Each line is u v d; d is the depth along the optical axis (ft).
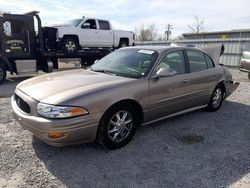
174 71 13.65
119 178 9.78
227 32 65.98
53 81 12.25
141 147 12.45
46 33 37.45
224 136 14.16
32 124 10.46
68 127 10.12
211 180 9.80
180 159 11.37
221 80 18.24
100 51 42.96
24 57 33.24
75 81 12.07
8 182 9.37
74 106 10.22
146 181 9.64
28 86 12.22
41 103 10.37
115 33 47.62
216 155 11.83
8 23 30.94
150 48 15.03
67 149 11.94
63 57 38.45
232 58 59.36
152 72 13.23
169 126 15.43
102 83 11.72
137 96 12.30
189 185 9.45
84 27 42.65
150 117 13.44
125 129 12.36
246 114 18.35
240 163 11.12
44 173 10.00
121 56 15.29
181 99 14.93
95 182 9.50
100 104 10.87
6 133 13.66
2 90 25.68
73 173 10.03
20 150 11.76
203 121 16.53
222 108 19.79
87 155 11.46
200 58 16.88
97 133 11.28
